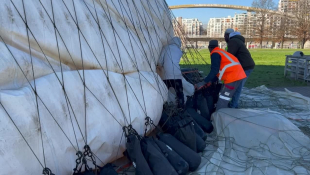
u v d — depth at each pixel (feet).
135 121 11.07
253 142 13.19
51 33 9.14
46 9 9.23
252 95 23.52
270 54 105.50
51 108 8.32
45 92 8.36
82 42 10.06
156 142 10.85
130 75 11.89
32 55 8.83
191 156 10.89
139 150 9.75
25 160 7.48
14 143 7.25
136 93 11.44
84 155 9.01
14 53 8.13
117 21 12.32
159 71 16.96
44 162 7.93
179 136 11.76
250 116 13.98
